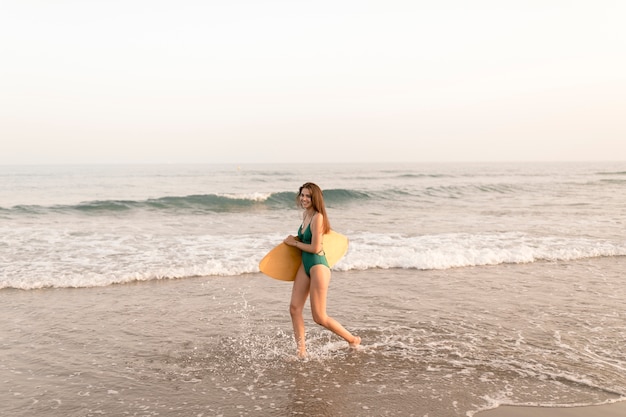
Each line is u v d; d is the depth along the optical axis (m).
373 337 5.66
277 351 5.23
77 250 11.33
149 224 16.92
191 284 8.39
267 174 81.88
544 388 4.30
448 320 6.32
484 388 4.30
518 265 10.06
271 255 5.14
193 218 19.20
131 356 5.07
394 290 7.92
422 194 30.80
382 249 11.49
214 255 10.78
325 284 4.96
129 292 7.81
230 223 17.38
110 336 5.69
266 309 6.86
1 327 6.00
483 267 9.85
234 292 7.84
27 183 50.50
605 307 6.95
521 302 7.20
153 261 10.09
